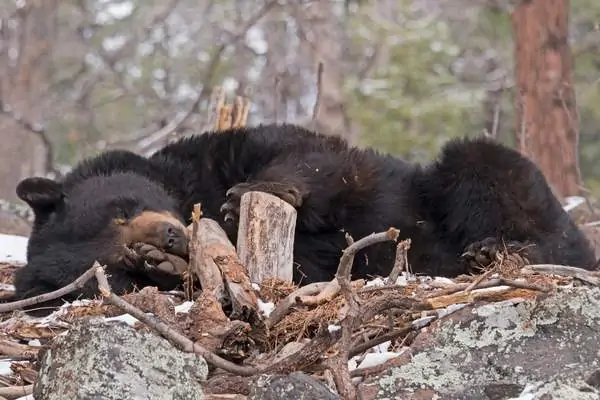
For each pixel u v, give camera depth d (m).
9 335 8.98
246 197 10.13
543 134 21.59
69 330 7.34
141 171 12.14
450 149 12.27
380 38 31.62
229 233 11.33
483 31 35.06
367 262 11.78
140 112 35.03
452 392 7.46
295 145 12.16
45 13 33.72
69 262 10.54
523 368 7.49
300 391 6.89
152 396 7.06
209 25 38.03
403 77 30.88
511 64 33.53
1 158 28.66
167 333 7.59
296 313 8.61
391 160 12.79
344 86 31.31
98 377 6.98
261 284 9.60
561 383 6.93
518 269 9.12
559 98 21.77
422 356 7.61
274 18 36.44
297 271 11.46
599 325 7.58
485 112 30.62
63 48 36.72
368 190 11.84
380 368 7.66
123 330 7.14
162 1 38.97
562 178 21.30
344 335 7.50
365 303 7.85
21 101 32.00
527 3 22.31
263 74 35.50
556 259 11.59
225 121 16.06
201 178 12.31
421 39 31.27
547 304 7.64
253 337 8.39
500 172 11.89
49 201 11.41
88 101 34.88
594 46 29.89
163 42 37.84
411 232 12.02
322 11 34.56
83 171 12.12
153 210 10.91
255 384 7.04
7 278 13.69
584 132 30.30
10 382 8.14
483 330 7.66
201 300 8.22
